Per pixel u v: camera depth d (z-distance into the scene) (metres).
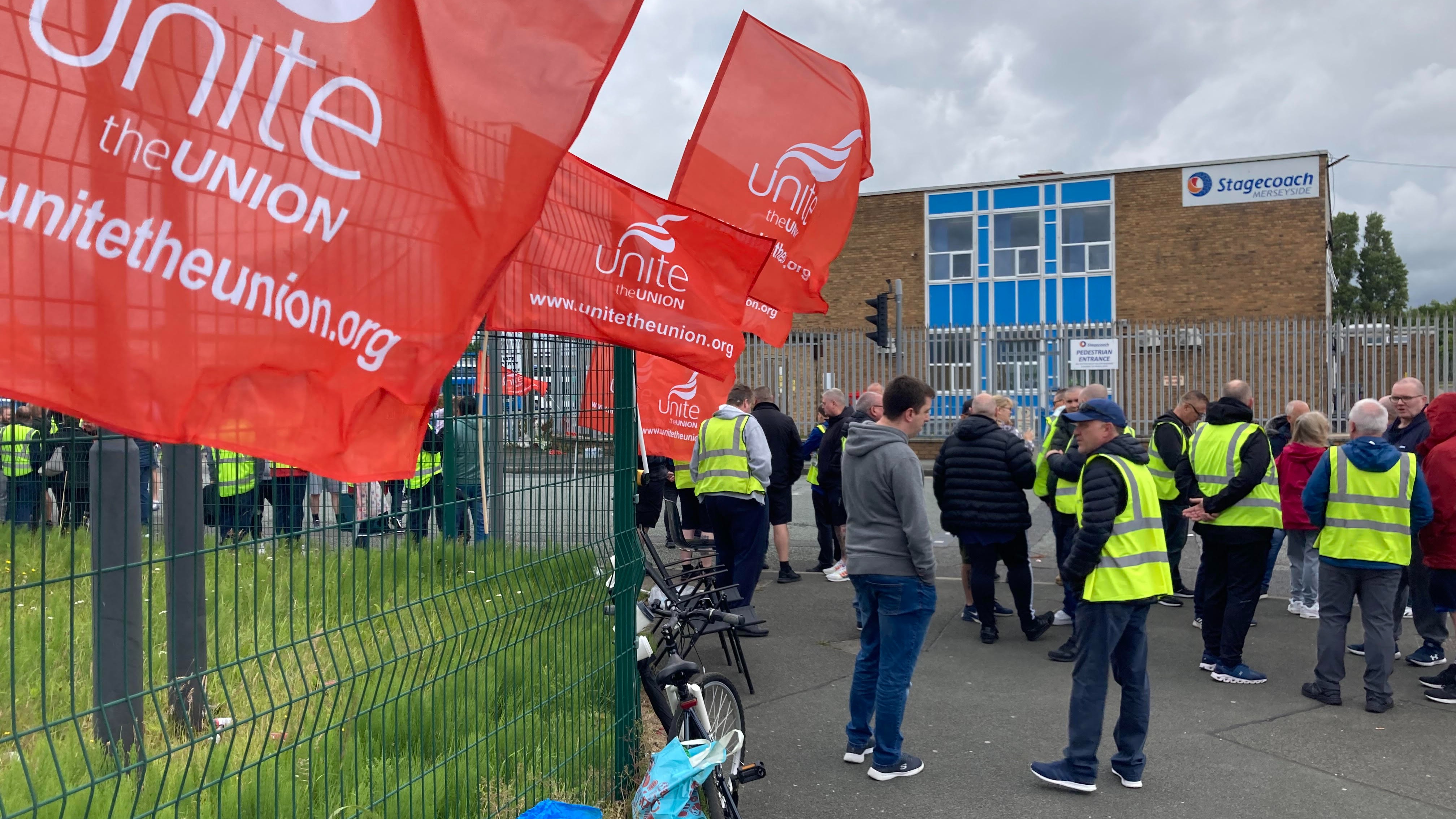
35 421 1.96
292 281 1.87
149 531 2.18
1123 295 25.62
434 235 2.13
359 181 1.98
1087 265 25.95
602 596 3.79
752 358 21.62
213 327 1.74
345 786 3.06
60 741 2.87
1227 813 4.05
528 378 3.29
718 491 7.04
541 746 3.44
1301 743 4.83
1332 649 5.43
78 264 1.55
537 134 2.30
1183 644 6.71
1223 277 24.81
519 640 3.29
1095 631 4.20
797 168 5.83
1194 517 5.89
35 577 1.97
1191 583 8.70
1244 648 6.59
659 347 3.52
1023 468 6.66
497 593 3.12
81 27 1.55
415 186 2.09
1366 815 4.02
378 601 2.68
